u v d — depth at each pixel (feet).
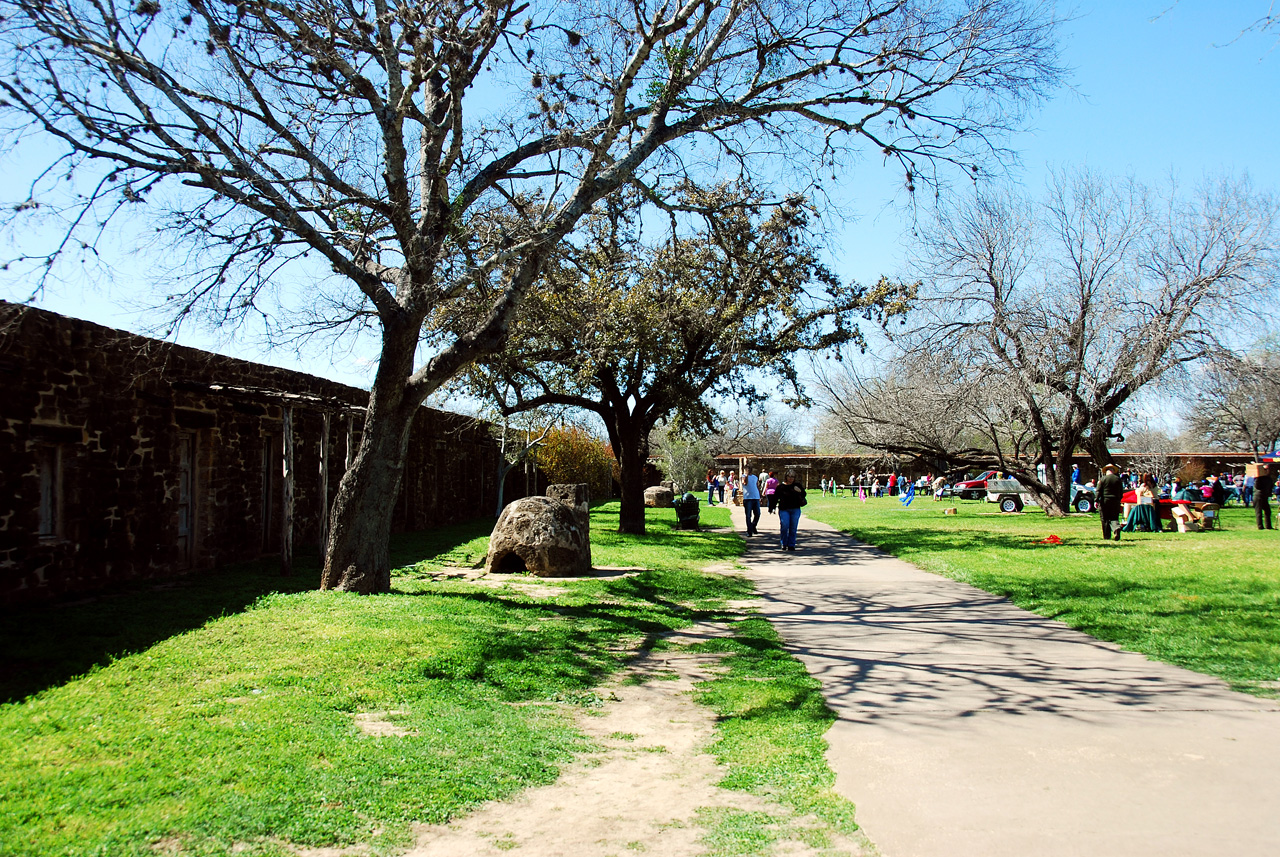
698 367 70.13
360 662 21.72
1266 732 17.02
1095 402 85.66
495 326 32.96
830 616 32.89
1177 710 18.79
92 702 18.02
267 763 14.55
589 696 20.67
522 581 40.93
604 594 37.11
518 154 35.65
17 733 15.90
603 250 59.31
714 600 37.11
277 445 50.11
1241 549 53.26
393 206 32.19
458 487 88.12
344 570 33.42
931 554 55.01
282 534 39.52
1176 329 78.38
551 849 12.01
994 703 19.74
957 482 179.63
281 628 25.46
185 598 31.73
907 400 93.76
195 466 42.14
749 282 60.59
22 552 29.94
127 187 28.50
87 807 12.55
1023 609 33.68
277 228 32.12
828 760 15.87
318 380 54.75
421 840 12.23
